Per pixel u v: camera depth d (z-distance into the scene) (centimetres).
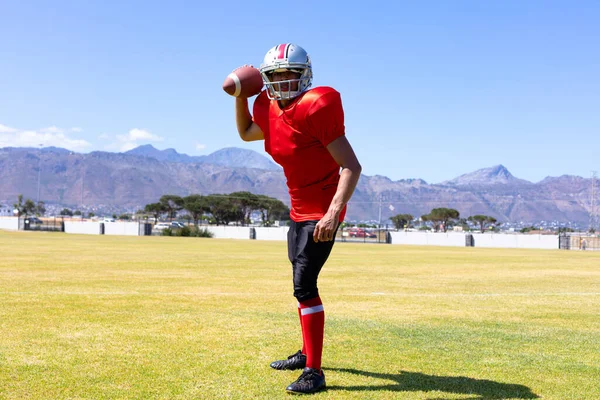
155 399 355
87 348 489
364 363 459
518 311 776
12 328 573
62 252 2127
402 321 671
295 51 378
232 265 1612
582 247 4353
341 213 379
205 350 489
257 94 426
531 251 3453
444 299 902
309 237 394
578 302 886
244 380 400
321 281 1207
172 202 11312
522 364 468
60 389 371
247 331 577
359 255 2497
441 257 2383
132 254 2103
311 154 385
